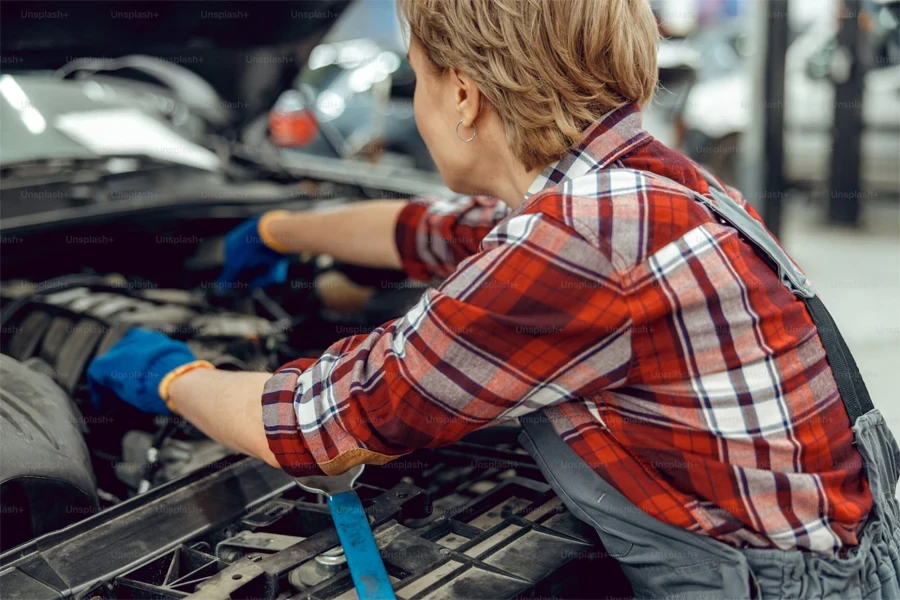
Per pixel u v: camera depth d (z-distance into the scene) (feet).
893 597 3.02
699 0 28.53
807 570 2.86
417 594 2.96
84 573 3.11
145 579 3.22
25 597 2.93
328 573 3.19
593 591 3.43
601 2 2.84
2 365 4.03
